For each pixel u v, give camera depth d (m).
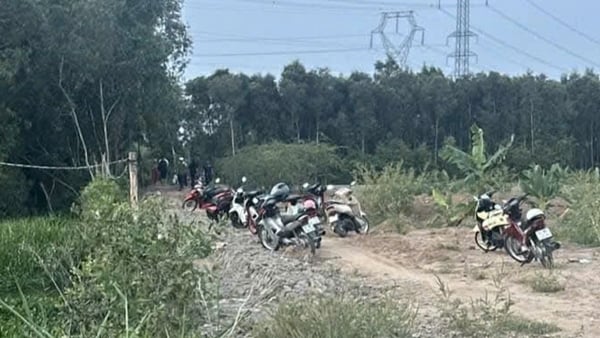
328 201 17.25
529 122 47.44
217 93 48.09
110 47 25.31
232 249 12.80
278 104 49.12
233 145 46.00
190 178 37.38
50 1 24.67
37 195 26.53
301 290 8.70
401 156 43.69
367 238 14.73
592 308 8.23
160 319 5.36
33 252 8.17
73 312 5.50
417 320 7.33
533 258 11.23
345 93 49.31
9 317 6.72
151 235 5.99
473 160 19.69
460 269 11.08
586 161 48.91
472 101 48.94
